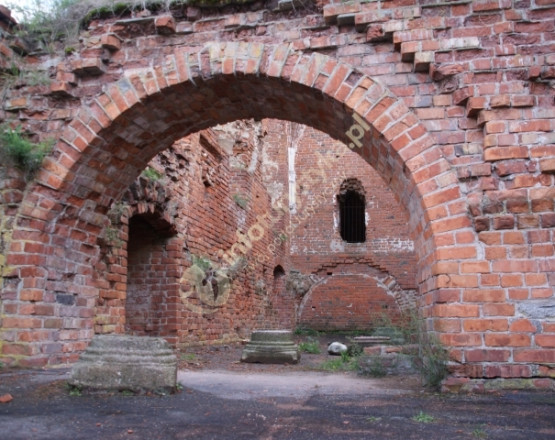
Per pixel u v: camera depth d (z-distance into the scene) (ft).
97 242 22.36
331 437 10.64
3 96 19.84
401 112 16.75
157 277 31.55
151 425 11.56
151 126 20.35
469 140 16.21
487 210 15.56
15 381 15.89
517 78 16.06
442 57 16.58
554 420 11.85
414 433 10.92
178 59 18.70
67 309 19.97
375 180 66.03
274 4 18.51
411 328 20.15
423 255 17.42
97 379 15.07
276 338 30.71
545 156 15.55
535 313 14.94
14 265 18.52
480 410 12.96
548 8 16.28
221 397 15.76
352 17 17.46
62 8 20.20
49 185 18.99
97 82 19.44
